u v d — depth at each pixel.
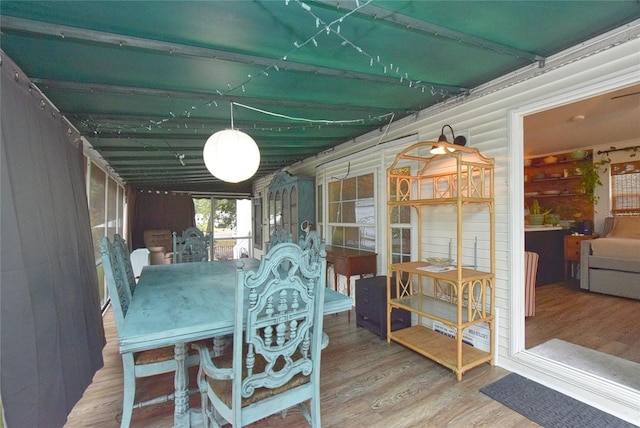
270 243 3.39
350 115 3.17
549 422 1.80
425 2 1.48
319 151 5.15
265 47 1.80
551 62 2.11
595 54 1.91
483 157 2.45
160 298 1.91
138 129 3.14
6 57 1.60
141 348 1.33
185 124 3.03
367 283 3.32
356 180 4.30
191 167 5.36
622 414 1.83
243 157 2.29
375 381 2.28
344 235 4.60
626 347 2.54
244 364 1.59
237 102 2.53
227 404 1.38
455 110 2.83
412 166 3.33
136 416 1.92
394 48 1.90
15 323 1.31
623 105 3.05
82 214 2.52
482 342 2.59
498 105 2.47
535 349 2.51
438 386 2.20
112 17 1.44
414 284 3.33
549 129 3.96
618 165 4.72
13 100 1.47
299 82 2.29
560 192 5.39
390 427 1.78
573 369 2.12
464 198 2.35
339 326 3.47
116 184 5.66
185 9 1.40
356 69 2.16
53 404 1.56
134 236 8.03
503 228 2.46
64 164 2.16
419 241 3.23
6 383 1.26
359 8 1.44
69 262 1.99
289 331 1.44
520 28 1.77
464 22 1.68
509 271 2.41
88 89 2.10
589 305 3.68
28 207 1.50
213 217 9.12
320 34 1.67
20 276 1.35
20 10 1.35
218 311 1.65
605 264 4.05
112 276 1.57
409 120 3.38
